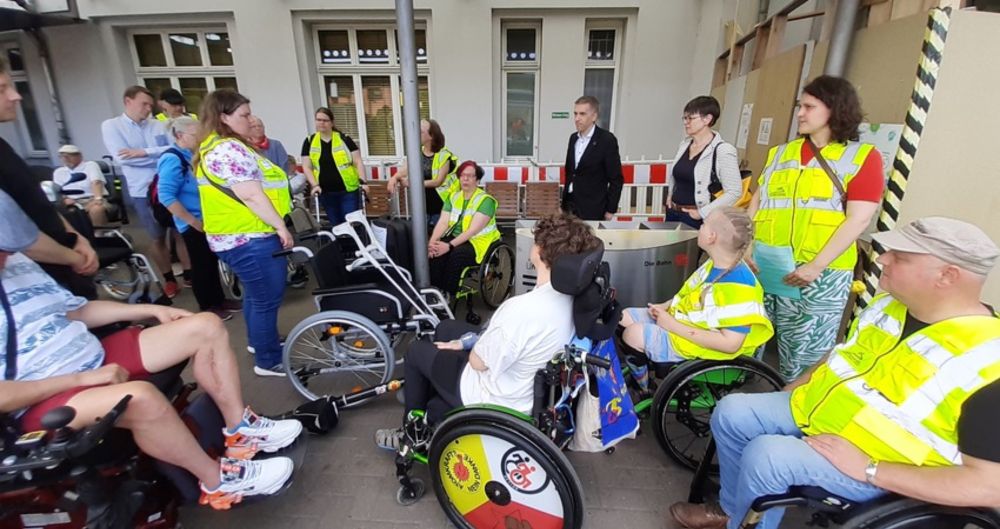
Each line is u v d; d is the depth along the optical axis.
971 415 1.02
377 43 6.08
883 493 1.19
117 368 1.35
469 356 1.65
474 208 3.20
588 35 5.93
